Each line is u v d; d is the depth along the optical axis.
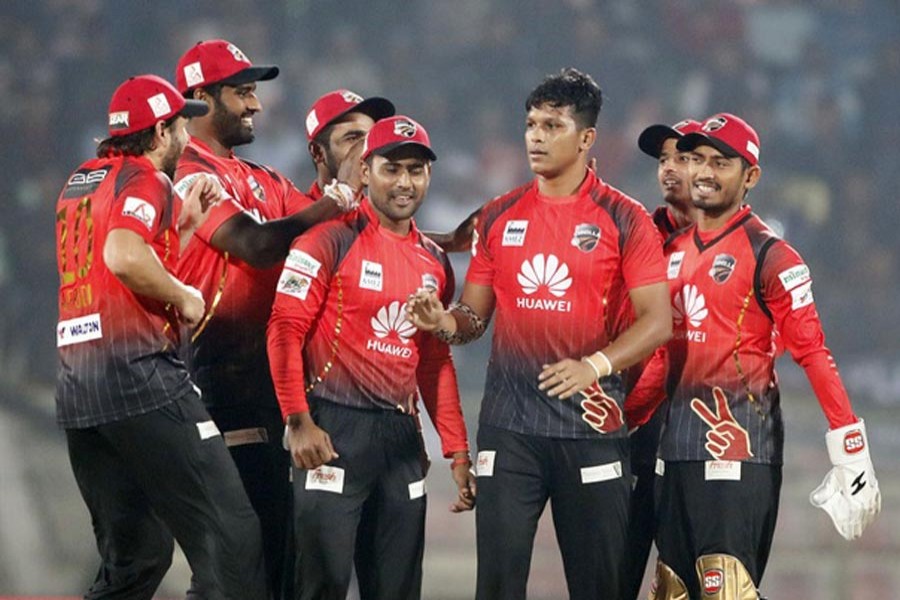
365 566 18.03
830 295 51.56
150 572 17.86
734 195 17.91
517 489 17.55
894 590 38.00
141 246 16.14
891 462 43.78
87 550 38.81
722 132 17.84
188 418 16.83
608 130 62.12
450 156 61.56
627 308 17.88
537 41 63.94
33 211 55.25
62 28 60.44
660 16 65.00
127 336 16.59
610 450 17.61
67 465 41.41
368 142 17.78
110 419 16.62
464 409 44.41
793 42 66.00
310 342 17.81
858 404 49.38
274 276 18.91
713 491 17.66
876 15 67.00
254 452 18.94
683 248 18.33
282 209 19.83
